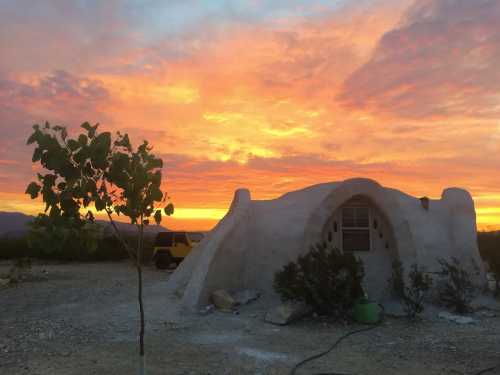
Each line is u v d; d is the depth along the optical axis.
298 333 9.37
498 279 12.39
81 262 26.47
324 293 10.48
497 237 19.41
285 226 13.06
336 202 12.48
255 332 9.44
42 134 4.93
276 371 6.95
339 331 9.54
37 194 5.00
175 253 22.67
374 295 12.14
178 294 13.08
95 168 5.16
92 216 5.37
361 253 12.67
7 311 12.08
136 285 16.17
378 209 12.66
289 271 10.80
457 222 13.16
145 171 5.30
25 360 7.61
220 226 13.91
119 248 27.33
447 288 11.66
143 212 5.49
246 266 12.94
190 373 6.84
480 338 8.91
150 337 9.08
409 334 9.29
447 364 7.27
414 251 12.24
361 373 6.83
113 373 6.89
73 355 7.88
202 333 9.38
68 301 13.34
